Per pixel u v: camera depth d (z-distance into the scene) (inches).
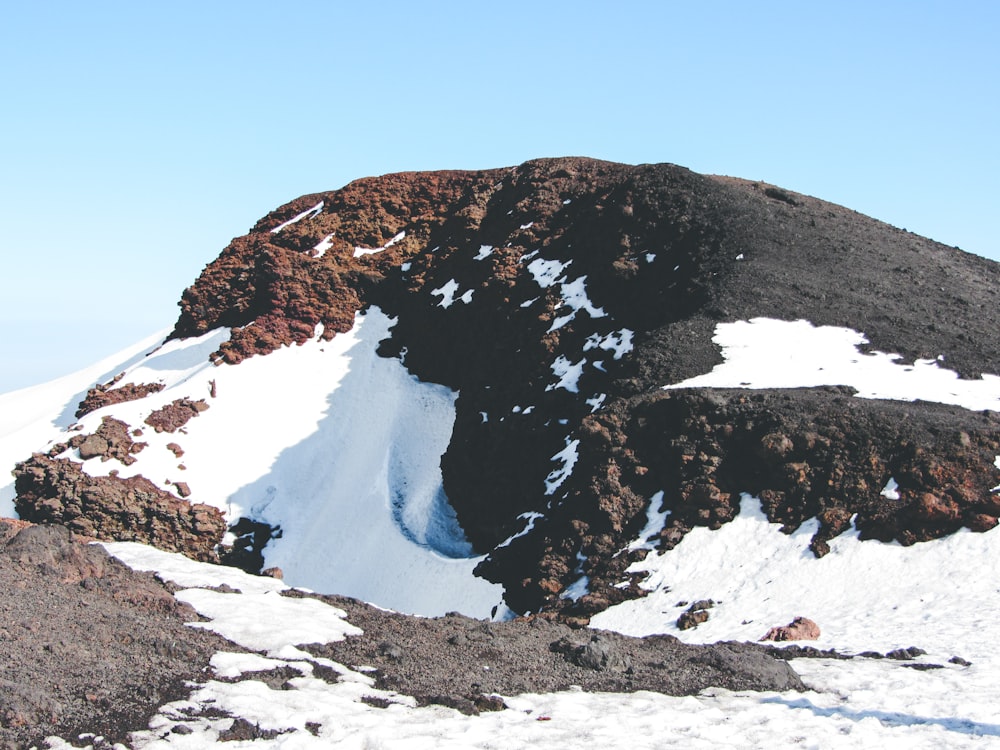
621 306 2893.7
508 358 3031.5
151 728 594.2
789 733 705.6
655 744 661.3
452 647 837.2
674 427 2022.6
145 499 2893.7
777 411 1921.8
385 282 3814.0
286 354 3580.2
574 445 2370.8
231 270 4067.4
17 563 818.8
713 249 2874.0
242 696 646.5
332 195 4293.8
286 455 3186.5
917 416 1847.9
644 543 1866.4
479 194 3922.2
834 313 2490.2
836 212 3336.6
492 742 634.2
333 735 613.0
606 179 3577.8
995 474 1656.0
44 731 569.3
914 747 695.1
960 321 2508.6
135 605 797.9
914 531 1608.0
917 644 1127.6
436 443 3097.9
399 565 2605.8
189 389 3373.5
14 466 3137.3
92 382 3902.6
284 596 914.1
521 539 2153.1
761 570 1659.7
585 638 954.7
